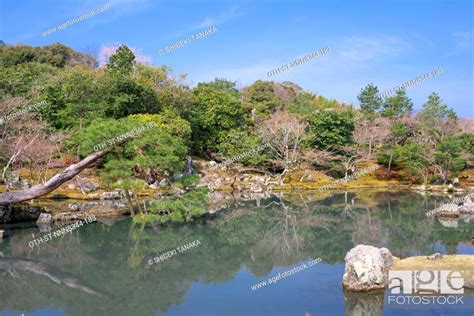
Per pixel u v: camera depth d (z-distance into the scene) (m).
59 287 13.14
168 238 20.64
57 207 26.45
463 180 45.56
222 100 50.25
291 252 17.47
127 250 18.09
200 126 48.19
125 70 46.78
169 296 12.03
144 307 11.19
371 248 11.69
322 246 18.44
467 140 48.34
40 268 15.33
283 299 11.15
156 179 33.19
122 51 48.19
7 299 12.02
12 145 29.45
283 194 39.38
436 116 53.28
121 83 40.19
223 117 49.47
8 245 18.86
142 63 53.06
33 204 26.27
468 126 56.41
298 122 46.97
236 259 16.52
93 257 16.89
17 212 23.91
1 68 45.09
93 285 13.34
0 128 31.95
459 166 41.78
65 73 43.25
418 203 32.28
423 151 43.31
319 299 10.92
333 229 22.55
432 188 41.56
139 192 32.06
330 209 30.02
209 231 22.42
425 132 51.41
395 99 65.19
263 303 10.90
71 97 38.00
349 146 48.12
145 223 24.17
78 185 32.25
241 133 47.16
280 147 45.19
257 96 62.19
